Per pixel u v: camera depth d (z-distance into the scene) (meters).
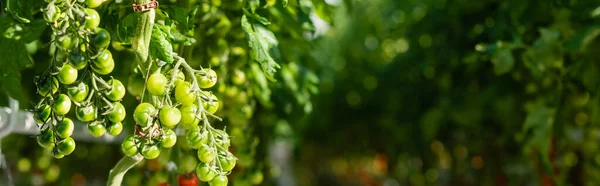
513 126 2.68
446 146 3.37
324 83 3.82
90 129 1.29
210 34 1.70
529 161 2.79
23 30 1.49
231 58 1.75
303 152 4.38
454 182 3.46
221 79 1.72
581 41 1.90
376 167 4.45
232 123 1.83
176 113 1.29
